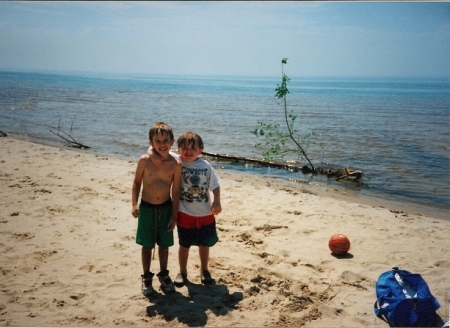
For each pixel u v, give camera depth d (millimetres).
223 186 8531
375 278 4336
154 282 4094
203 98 45969
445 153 13250
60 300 3676
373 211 6988
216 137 16094
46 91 46844
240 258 4773
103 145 13938
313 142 15352
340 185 9555
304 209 6910
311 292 3977
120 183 8156
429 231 5973
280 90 11195
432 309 3480
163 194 3787
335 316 3580
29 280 4051
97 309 3557
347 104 38469
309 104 37969
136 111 26109
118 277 4180
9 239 5066
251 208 6863
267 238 5488
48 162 10070
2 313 3428
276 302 3785
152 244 3820
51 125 18391
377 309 3658
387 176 10398
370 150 13766
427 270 4562
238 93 64062
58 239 5129
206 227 3947
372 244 5352
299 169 11078
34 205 6465
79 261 4527
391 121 22594
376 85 121438
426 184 9648
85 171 9203
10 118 20266
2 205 6395
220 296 3859
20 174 8594
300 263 4688
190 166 3902
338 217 6512
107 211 6332
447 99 48438
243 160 11789
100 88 64812
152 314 3500
